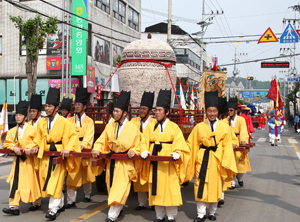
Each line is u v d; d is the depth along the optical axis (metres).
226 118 8.22
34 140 5.57
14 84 20.08
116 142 5.21
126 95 5.34
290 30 16.86
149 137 5.34
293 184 8.41
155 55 7.81
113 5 23.75
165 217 5.64
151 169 5.15
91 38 20.22
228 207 6.30
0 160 11.90
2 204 6.29
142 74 7.77
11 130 5.93
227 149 5.43
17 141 5.84
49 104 5.59
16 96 20.14
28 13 19.62
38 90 19.33
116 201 4.91
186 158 5.24
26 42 13.59
